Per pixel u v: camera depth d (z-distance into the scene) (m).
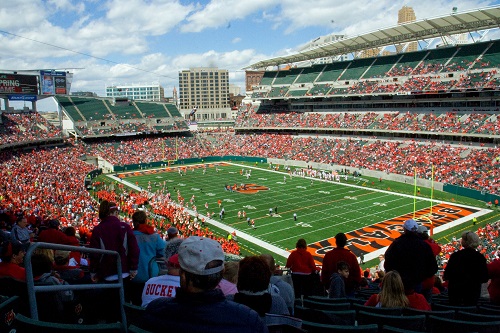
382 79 86.31
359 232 43.38
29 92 81.94
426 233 10.78
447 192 59.72
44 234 10.64
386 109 86.69
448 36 78.69
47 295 6.43
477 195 55.06
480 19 69.19
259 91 110.81
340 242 10.96
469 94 72.75
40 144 84.81
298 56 99.88
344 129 86.62
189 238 3.97
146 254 8.72
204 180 74.12
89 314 7.11
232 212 52.28
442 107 77.75
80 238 22.52
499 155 62.06
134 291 8.60
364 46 89.75
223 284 5.86
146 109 108.38
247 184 69.56
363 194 60.12
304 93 99.19
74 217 39.81
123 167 85.81
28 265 4.58
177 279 5.68
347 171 76.81
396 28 76.69
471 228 43.72
